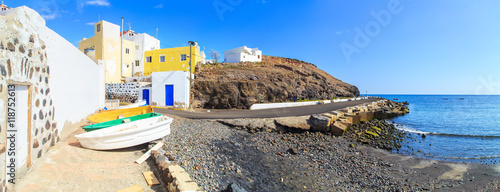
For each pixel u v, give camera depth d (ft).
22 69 12.87
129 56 103.40
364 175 28.22
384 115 101.14
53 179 13.94
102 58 90.94
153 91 69.87
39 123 16.11
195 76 86.43
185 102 66.64
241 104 77.25
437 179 28.35
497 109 167.63
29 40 13.99
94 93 40.19
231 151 31.19
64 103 23.26
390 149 41.47
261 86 94.38
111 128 23.81
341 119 57.62
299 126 47.78
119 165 18.11
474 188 25.89
